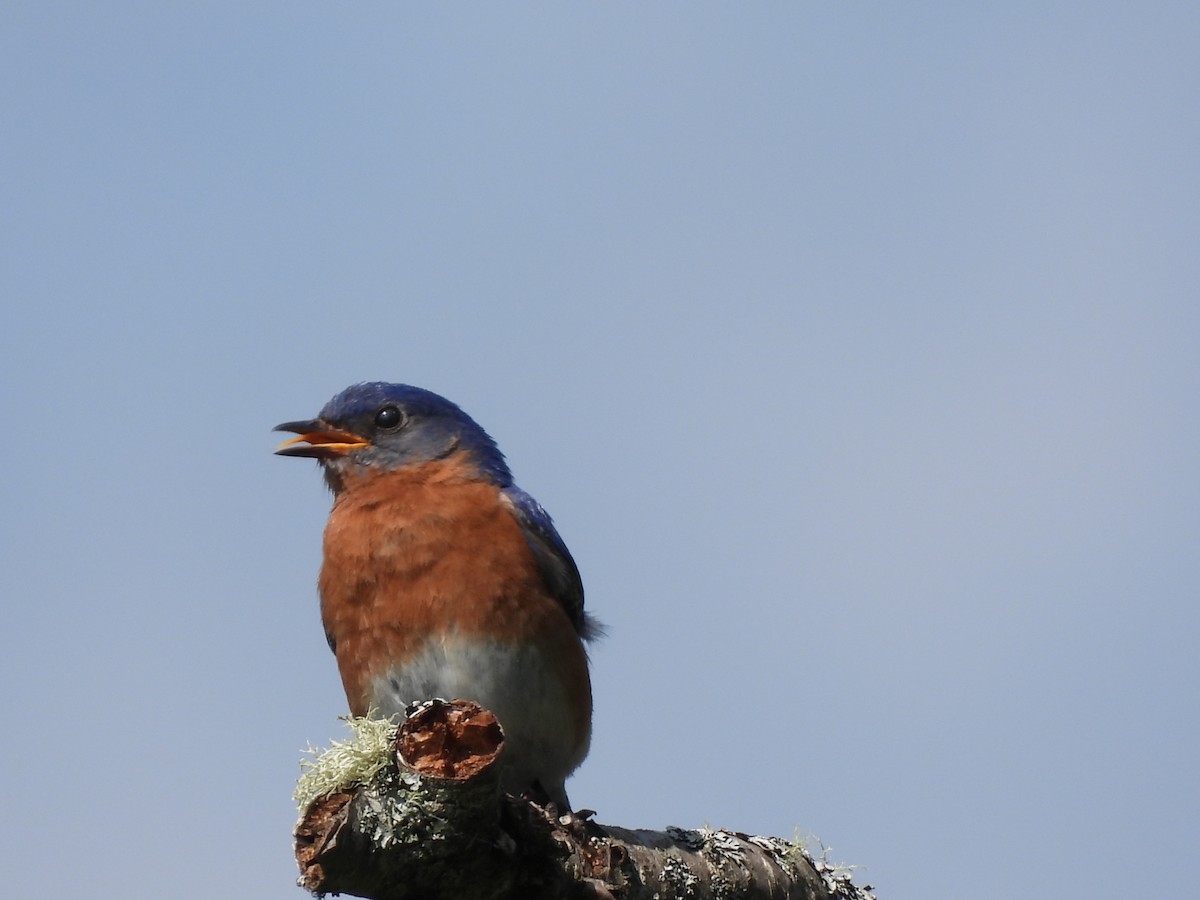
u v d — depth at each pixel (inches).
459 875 342.0
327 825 331.3
